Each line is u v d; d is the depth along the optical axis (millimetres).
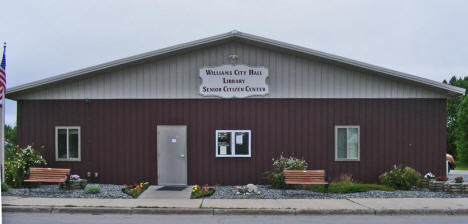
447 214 10281
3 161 13656
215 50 15008
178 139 14969
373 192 12922
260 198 11969
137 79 15047
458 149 43344
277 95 15016
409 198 11891
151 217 9844
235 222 9266
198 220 9492
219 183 14938
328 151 15039
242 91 14961
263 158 14977
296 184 13578
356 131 15102
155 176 14977
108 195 12305
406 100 15133
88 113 15109
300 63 15055
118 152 15047
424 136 15102
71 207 10391
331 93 15062
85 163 15086
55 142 15125
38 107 15188
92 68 14602
